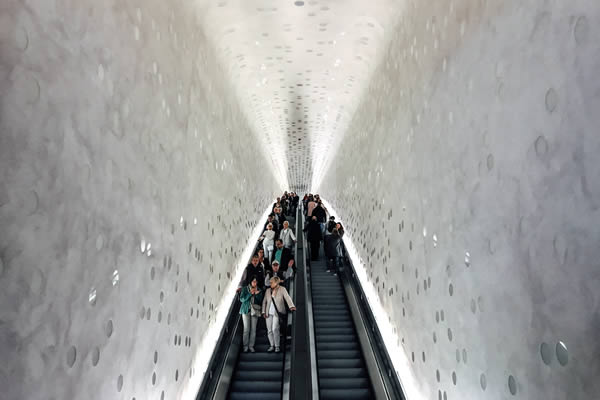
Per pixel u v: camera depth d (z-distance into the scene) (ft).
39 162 6.79
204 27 19.33
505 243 8.38
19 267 6.28
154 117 12.50
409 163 16.57
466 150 10.46
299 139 53.57
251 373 20.40
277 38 22.72
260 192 47.62
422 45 14.75
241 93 30.35
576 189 6.18
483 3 9.42
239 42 22.89
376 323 21.01
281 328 23.71
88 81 8.48
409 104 16.70
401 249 17.88
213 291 19.94
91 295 8.39
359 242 31.65
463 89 10.68
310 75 28.60
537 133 7.21
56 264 7.22
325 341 24.27
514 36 7.98
